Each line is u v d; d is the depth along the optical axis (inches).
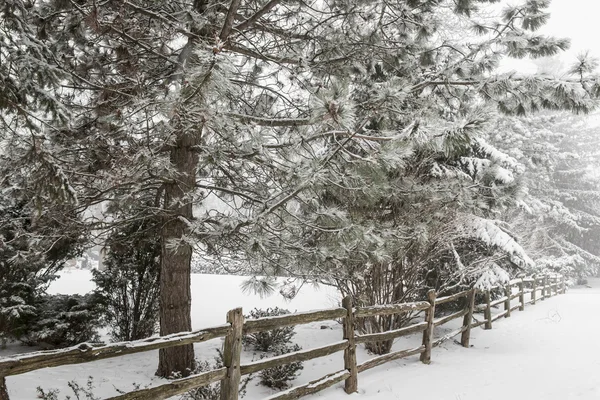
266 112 291.7
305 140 210.1
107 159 234.1
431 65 287.7
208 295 597.9
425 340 262.4
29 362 105.7
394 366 250.7
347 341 202.5
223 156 206.4
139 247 318.3
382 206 279.6
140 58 248.4
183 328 248.2
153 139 220.8
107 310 334.0
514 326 411.2
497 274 336.8
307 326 407.2
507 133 682.2
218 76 150.3
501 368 248.7
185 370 247.1
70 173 212.1
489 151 380.2
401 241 255.1
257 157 218.5
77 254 330.0
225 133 199.2
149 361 284.8
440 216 280.1
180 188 232.5
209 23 215.3
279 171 223.9
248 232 214.7
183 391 138.6
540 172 895.7
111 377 246.2
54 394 199.2
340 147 192.9
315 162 199.2
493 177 312.8
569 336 356.2
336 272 255.9
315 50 285.1
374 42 274.4
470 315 325.7
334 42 268.8
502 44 254.5
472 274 343.6
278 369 227.8
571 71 223.8
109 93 235.5
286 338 311.1
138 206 249.0
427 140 167.9
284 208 219.1
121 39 229.5
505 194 293.9
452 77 257.4
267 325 168.6
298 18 276.7
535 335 365.1
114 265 335.9
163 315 247.9
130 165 221.6
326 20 265.6
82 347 116.3
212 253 265.9
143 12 212.4
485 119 162.7
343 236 215.0
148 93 204.4
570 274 1095.6
